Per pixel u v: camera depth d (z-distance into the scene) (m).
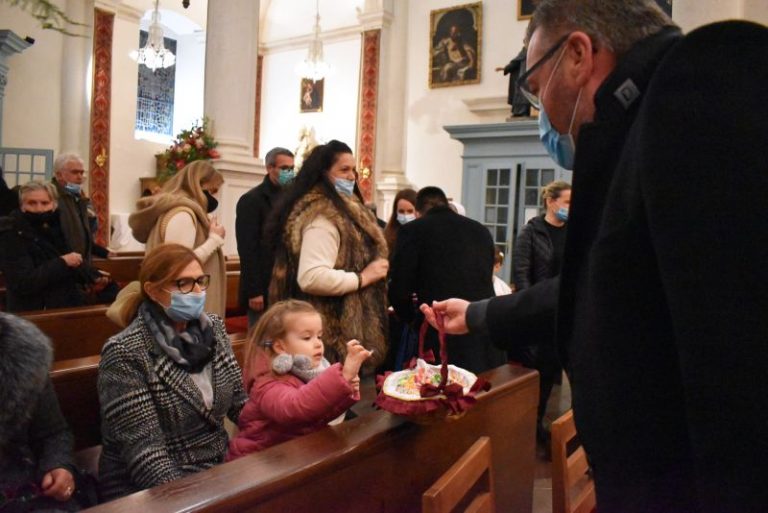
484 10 10.39
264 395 1.92
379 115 11.23
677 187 0.73
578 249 1.01
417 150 11.14
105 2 10.79
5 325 1.73
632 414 0.87
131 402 1.92
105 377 1.95
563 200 3.88
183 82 14.71
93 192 10.76
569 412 1.92
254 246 3.64
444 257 3.00
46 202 3.68
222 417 2.13
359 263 2.54
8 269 3.50
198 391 2.03
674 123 0.75
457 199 10.65
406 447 1.64
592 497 1.97
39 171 9.52
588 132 0.99
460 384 1.56
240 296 3.71
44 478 1.83
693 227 0.71
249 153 6.39
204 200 3.41
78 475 1.93
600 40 1.03
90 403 2.33
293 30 13.80
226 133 6.24
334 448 1.43
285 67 13.97
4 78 8.52
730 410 0.68
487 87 10.37
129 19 12.24
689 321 0.71
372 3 11.16
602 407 0.90
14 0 2.07
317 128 13.37
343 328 2.48
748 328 0.67
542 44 1.10
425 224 3.05
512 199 8.75
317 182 2.62
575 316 1.01
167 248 2.07
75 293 3.80
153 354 1.99
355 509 1.48
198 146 6.04
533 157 8.62
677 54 0.78
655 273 0.84
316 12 13.39
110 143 11.46
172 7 13.34
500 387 2.10
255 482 1.23
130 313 2.09
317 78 11.65
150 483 1.85
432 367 1.68
